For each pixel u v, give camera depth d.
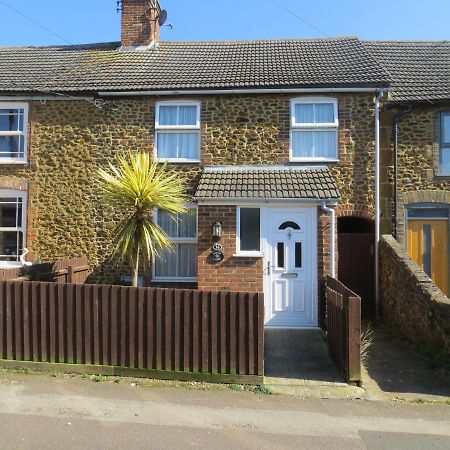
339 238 11.30
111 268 11.29
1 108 11.94
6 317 6.85
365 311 11.09
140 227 8.55
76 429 4.88
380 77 11.07
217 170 10.99
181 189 9.34
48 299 6.79
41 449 4.43
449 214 11.22
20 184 11.61
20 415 5.20
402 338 8.98
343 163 11.09
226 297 6.42
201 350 6.42
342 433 4.94
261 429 4.99
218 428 4.99
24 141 11.84
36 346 6.77
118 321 6.61
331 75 11.52
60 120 11.70
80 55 13.99
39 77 12.47
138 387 6.16
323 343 8.38
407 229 11.27
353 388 6.28
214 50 14.20
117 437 4.71
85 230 11.42
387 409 5.67
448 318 7.33
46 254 11.47
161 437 4.74
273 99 11.32
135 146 11.48
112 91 11.40
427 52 13.84
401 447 4.64
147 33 14.22
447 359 7.22
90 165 11.53
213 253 9.48
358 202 11.04
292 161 11.14
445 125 11.38
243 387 6.24
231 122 11.35
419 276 8.69
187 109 11.60
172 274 11.29
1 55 14.38
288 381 6.48
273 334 9.00
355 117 11.17
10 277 9.13
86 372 6.61
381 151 11.34
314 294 9.63
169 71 12.36
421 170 11.27
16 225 11.71
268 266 9.73
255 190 9.72
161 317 6.53
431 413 5.57
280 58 13.24
